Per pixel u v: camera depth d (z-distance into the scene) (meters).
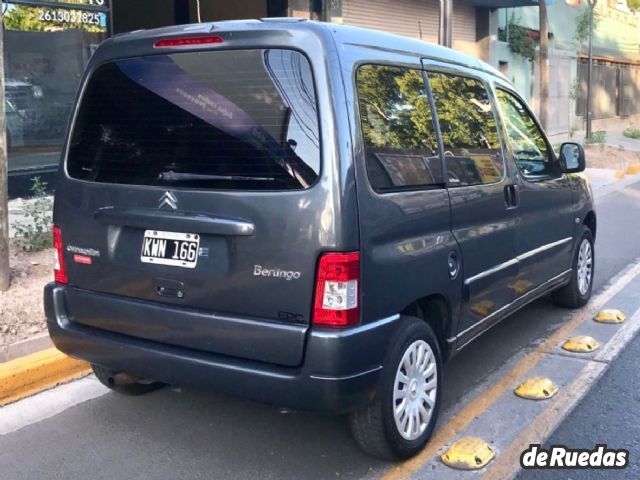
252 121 3.57
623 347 5.79
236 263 3.54
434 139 4.17
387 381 3.66
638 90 32.81
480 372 5.28
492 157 4.82
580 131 26.27
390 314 3.65
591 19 22.41
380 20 16.84
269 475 3.87
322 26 3.57
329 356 3.35
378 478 3.83
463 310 4.36
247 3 13.97
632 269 8.36
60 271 4.24
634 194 14.42
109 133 4.04
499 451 4.11
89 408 4.69
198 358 3.66
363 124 3.59
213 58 3.70
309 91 3.46
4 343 5.05
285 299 3.45
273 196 3.45
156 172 3.83
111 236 3.96
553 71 24.70
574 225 6.27
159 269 3.77
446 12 10.73
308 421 4.50
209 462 4.01
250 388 3.53
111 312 3.98
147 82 3.91
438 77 4.37
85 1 10.91
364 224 3.46
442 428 4.37
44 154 10.61
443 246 4.07
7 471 3.93
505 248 4.88
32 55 10.38
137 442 4.24
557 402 4.76
